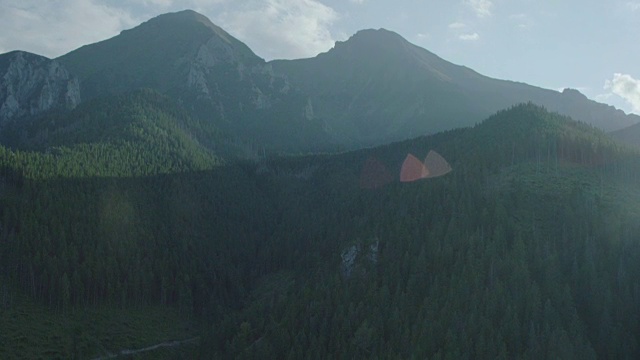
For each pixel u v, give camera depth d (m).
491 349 159.88
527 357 156.25
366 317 185.75
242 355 187.12
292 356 177.75
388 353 168.62
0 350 192.00
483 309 174.88
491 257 191.50
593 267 183.50
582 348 158.00
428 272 199.12
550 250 196.62
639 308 174.25
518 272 182.50
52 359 196.88
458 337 167.25
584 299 179.50
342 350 176.12
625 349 161.62
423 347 166.38
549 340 158.88
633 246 197.25
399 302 188.75
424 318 176.38
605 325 166.38
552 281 181.25
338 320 188.12
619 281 182.62
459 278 185.62
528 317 170.00
